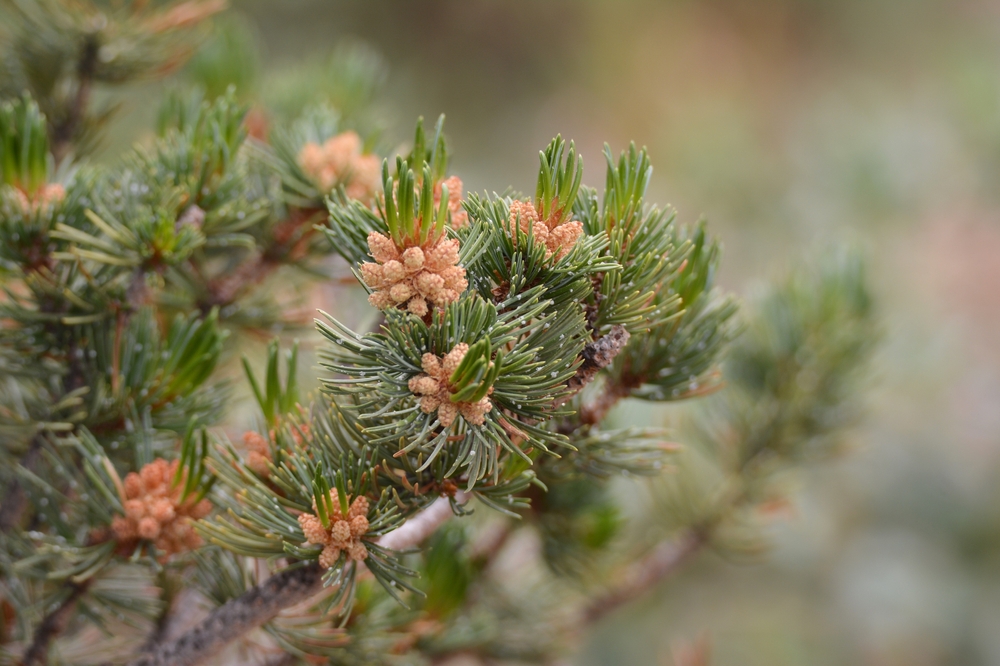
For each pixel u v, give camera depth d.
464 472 0.51
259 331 0.64
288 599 0.51
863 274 0.78
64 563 0.56
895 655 1.52
